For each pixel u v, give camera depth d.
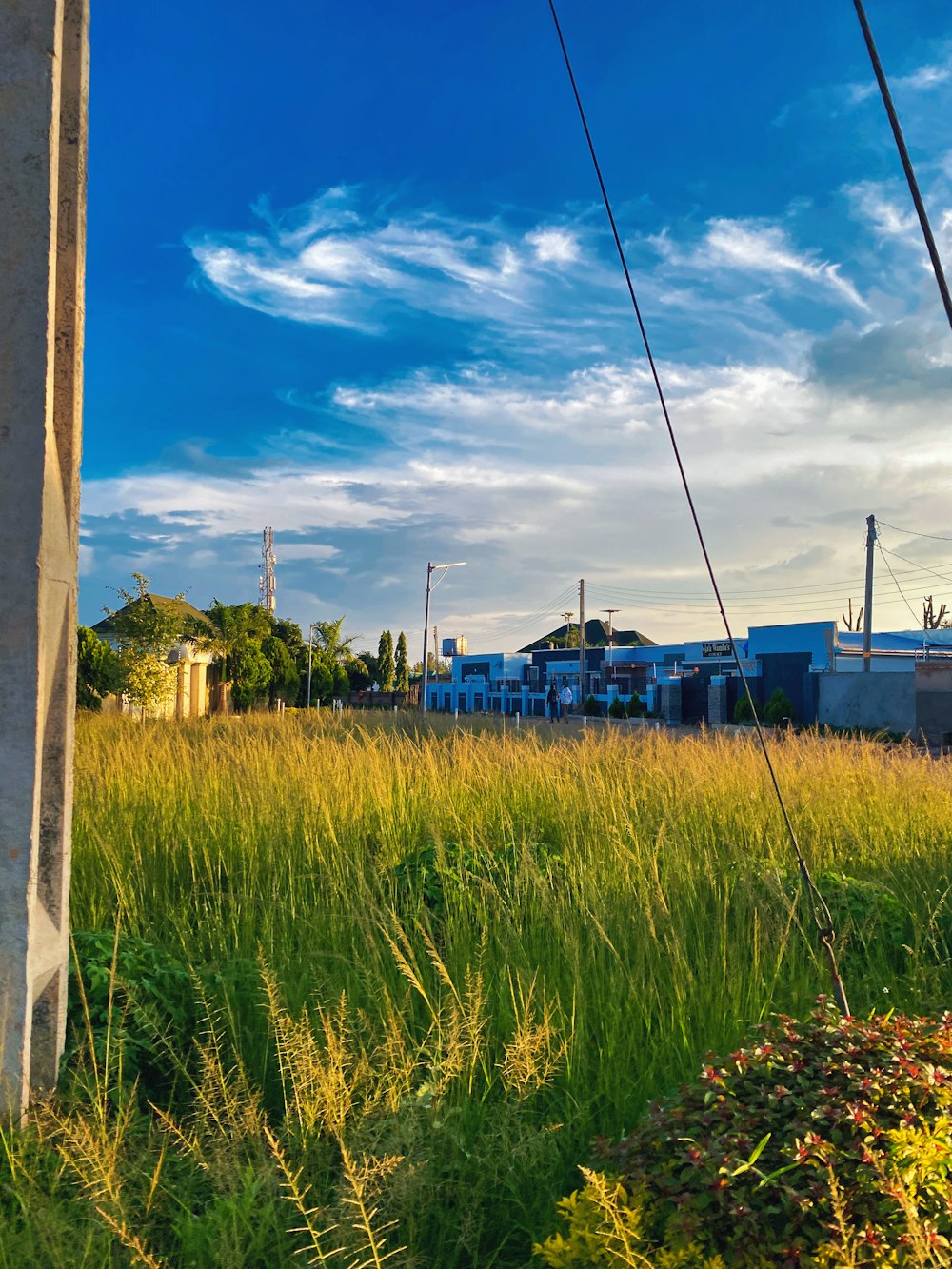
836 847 7.39
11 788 3.68
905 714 36.53
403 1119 3.07
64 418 4.03
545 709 74.94
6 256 3.74
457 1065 3.42
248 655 49.12
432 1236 2.83
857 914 5.55
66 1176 3.11
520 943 4.70
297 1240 2.70
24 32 3.78
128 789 8.32
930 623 64.75
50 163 3.78
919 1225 2.02
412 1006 4.14
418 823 7.88
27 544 3.72
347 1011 3.96
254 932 5.30
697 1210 2.21
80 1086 3.64
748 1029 3.74
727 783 9.03
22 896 3.65
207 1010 3.98
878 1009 4.43
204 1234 2.68
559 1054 3.58
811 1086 2.50
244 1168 2.95
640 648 68.56
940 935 5.45
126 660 31.92
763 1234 2.15
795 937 4.97
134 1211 2.81
